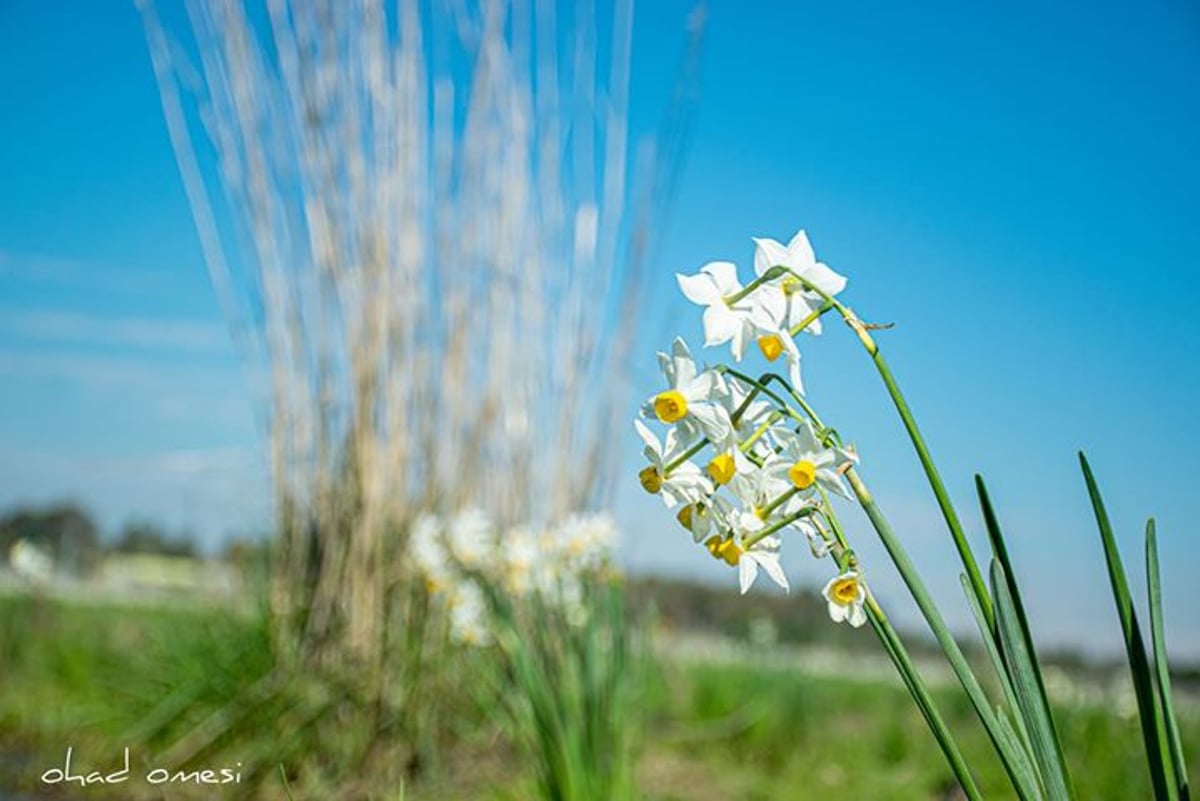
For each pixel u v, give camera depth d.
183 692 1.60
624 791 1.19
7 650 2.15
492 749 1.66
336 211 1.59
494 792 1.46
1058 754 0.42
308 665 1.59
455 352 1.63
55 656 2.11
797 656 3.03
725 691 2.03
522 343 1.68
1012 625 0.43
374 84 1.60
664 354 0.48
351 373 1.59
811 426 0.46
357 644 1.57
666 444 0.48
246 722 1.56
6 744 1.70
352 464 1.60
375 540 1.58
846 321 0.46
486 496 1.66
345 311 1.59
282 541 1.64
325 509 1.61
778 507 0.46
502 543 1.54
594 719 1.20
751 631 2.97
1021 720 0.43
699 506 0.47
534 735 1.21
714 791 1.66
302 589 1.63
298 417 1.61
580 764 1.17
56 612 2.46
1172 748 0.42
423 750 1.56
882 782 1.81
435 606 1.60
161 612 2.00
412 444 1.62
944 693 2.62
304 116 1.58
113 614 2.49
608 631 1.38
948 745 0.44
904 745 2.02
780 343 0.47
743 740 1.96
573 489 1.67
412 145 1.62
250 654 1.62
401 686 1.56
